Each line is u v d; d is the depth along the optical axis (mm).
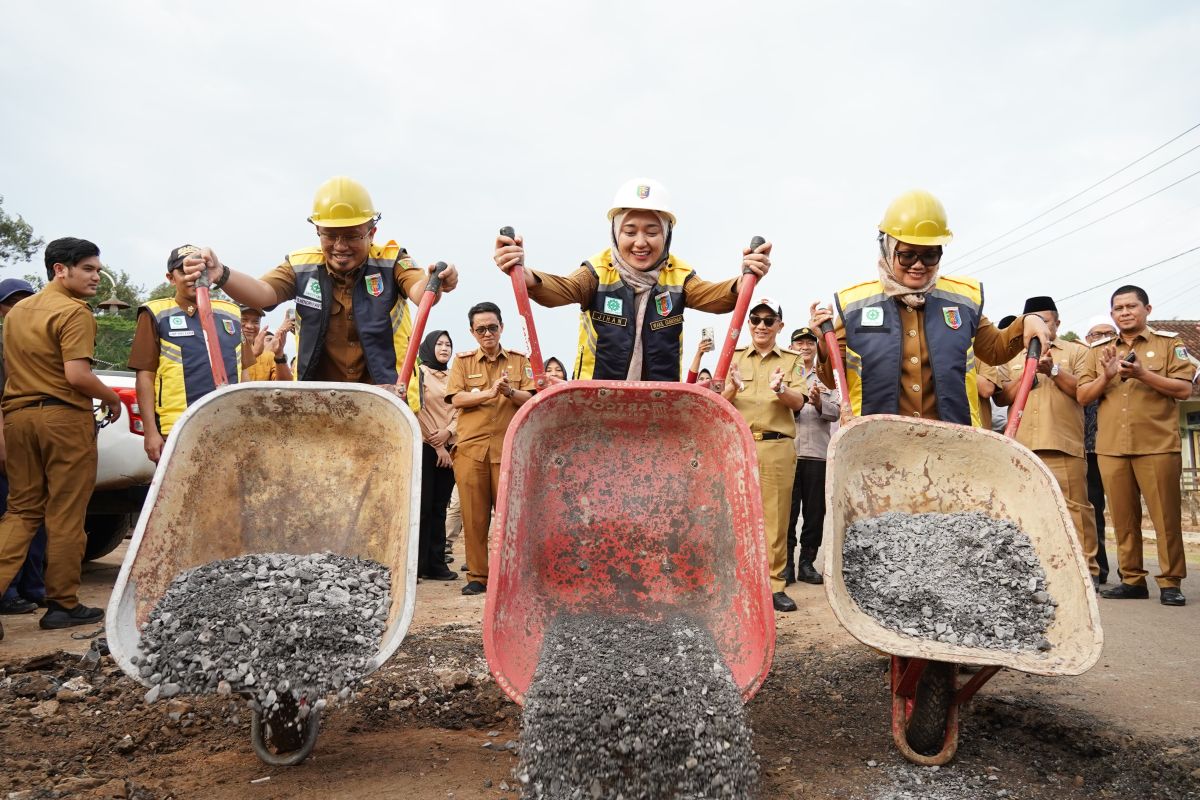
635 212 3236
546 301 3225
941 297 3432
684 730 2066
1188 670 3668
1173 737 2812
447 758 2643
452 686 3422
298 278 3471
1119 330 5625
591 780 2020
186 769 2553
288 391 2645
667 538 2756
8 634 4273
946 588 2621
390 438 2717
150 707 3141
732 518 2637
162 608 2346
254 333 5918
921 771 2561
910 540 2758
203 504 2615
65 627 4438
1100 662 3824
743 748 2104
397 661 3852
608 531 2758
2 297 5195
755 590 2443
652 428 2801
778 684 3559
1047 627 2508
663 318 3314
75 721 2988
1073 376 5652
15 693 3234
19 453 4363
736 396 5352
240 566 2547
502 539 2326
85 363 4328
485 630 2205
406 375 2982
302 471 2756
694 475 2787
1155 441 5297
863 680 3584
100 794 2283
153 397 4535
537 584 2664
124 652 2162
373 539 2693
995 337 3545
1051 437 5672
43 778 2434
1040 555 2668
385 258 3566
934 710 2570
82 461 4453
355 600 2447
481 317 5668
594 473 2795
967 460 2863
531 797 2006
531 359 2908
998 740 2857
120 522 6719
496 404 5660
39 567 5355
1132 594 5551
